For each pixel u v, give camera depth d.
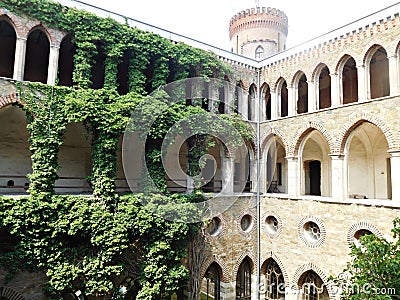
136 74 18.36
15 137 19.19
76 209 15.08
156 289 15.52
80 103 15.67
